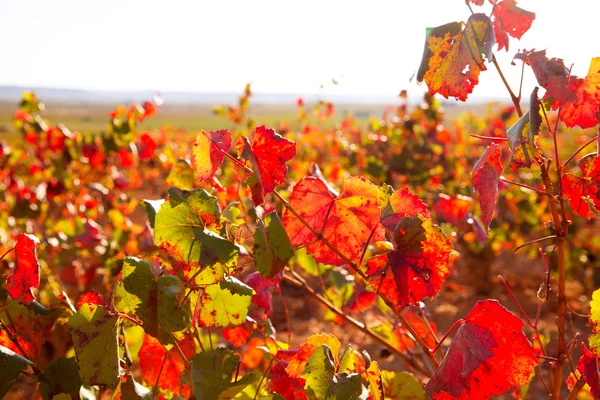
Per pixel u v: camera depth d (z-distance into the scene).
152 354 1.47
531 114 1.11
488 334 1.04
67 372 1.21
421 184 8.19
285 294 6.94
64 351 2.16
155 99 5.85
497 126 9.22
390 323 2.13
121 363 1.13
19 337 1.33
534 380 4.50
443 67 1.17
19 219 5.46
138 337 1.72
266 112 99.06
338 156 9.97
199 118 83.19
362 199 1.19
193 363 1.13
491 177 1.19
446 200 2.93
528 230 7.34
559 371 1.25
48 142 6.15
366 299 2.11
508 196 7.05
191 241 1.07
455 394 1.03
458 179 8.33
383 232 1.19
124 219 4.88
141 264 1.06
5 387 1.12
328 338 1.18
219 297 1.13
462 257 7.59
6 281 1.35
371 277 1.08
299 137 10.08
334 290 2.16
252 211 1.82
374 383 1.11
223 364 1.14
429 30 1.17
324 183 1.20
